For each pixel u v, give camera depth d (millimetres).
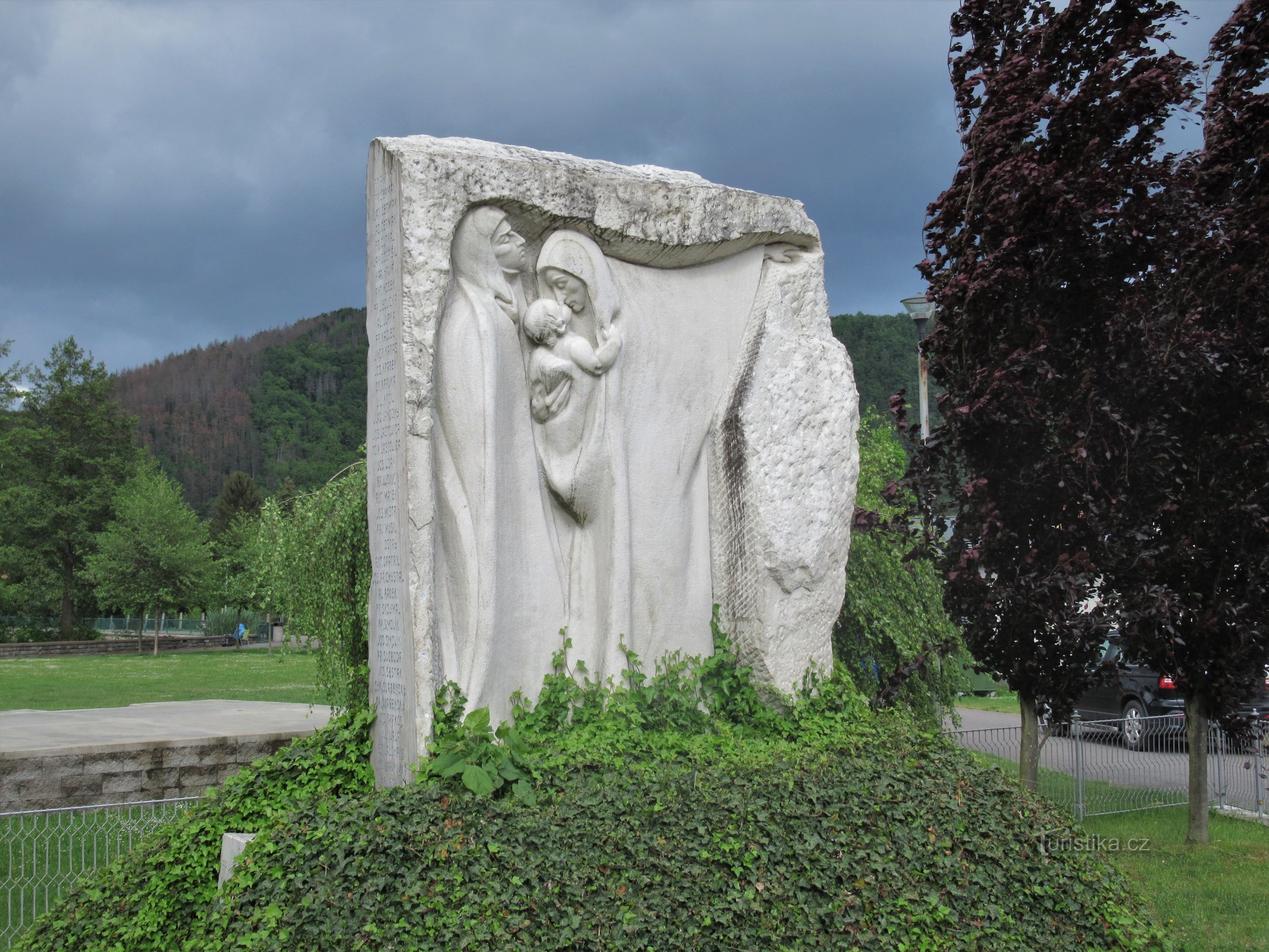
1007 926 4688
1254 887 7117
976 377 6895
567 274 6055
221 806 5605
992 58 7371
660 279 6543
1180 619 7777
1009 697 21375
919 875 4785
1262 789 10109
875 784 5277
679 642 6457
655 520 6383
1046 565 7203
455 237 5676
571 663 6035
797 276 6961
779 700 6559
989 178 6891
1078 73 7215
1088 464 6609
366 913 4199
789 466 6715
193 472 65000
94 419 40812
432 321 5473
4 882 6887
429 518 5426
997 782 5484
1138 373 7012
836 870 4707
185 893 5254
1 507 38469
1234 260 7387
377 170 5840
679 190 6367
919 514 7859
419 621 5352
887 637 9625
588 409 6137
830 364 6984
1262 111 7543
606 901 4387
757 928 4422
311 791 5684
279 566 8766
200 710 13320
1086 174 6836
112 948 4957
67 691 18312
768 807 4973
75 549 39594
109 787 9172
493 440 5664
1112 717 13961
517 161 5809
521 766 5059
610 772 5141
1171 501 7332
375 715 5832
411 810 4641
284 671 24234
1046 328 6965
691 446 6574
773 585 6605
